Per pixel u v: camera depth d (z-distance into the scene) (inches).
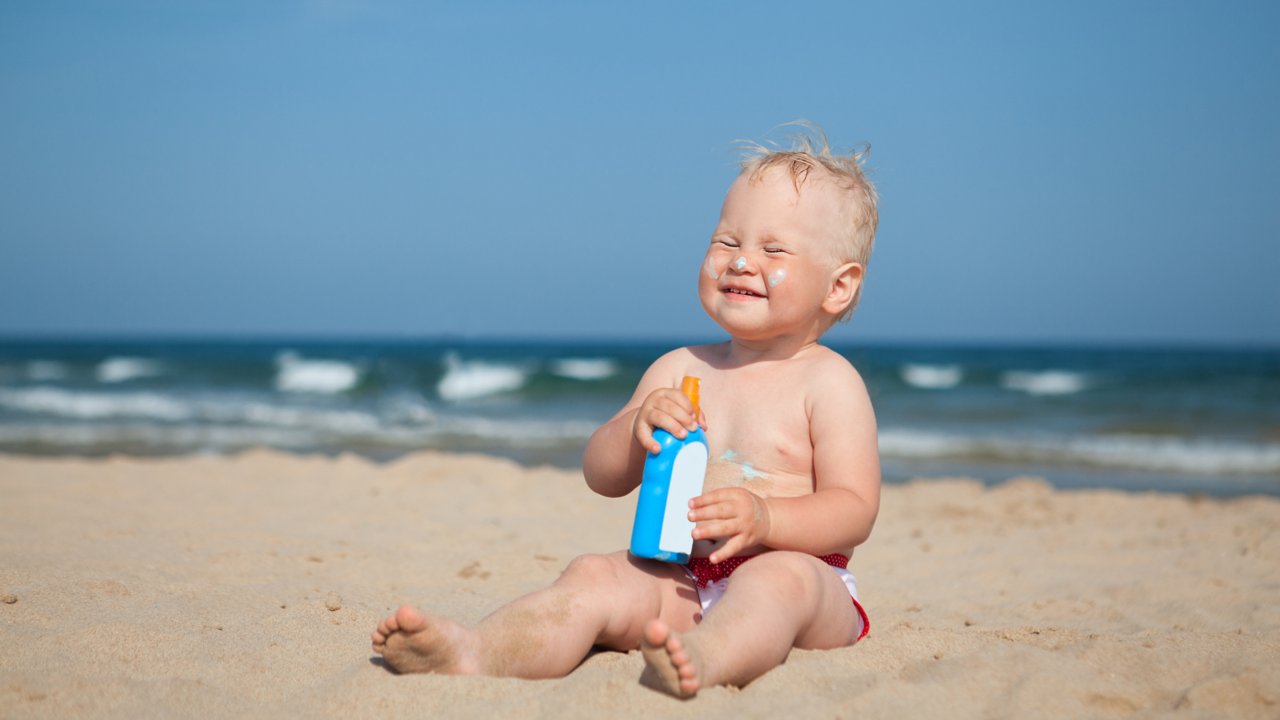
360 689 82.3
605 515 220.7
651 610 93.1
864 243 103.4
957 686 83.9
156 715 77.2
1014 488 299.6
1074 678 85.8
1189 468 443.2
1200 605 137.9
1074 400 759.1
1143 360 1614.2
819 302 100.1
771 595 85.7
